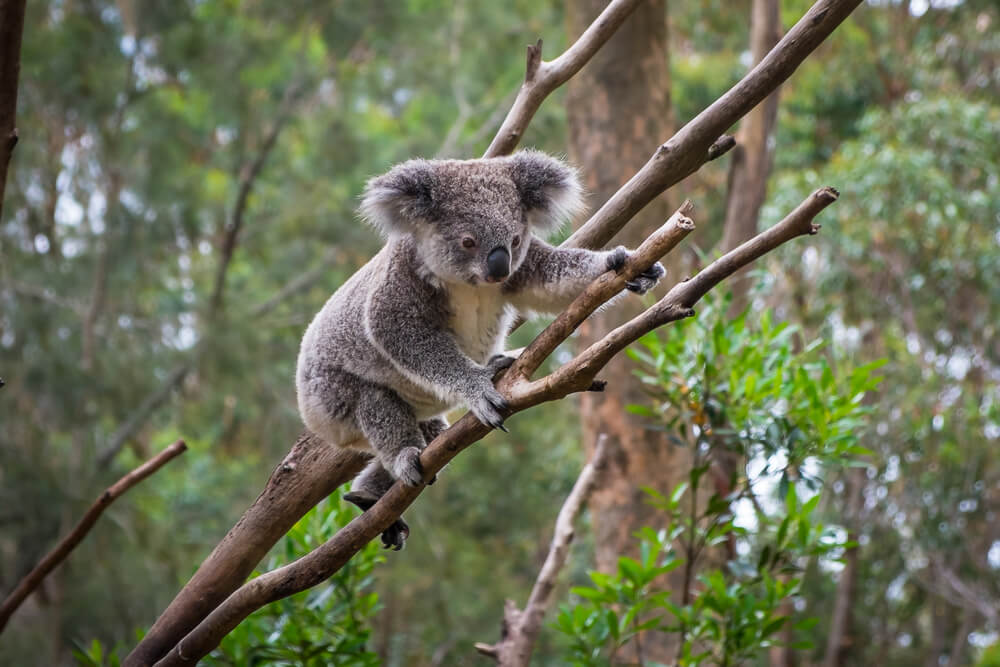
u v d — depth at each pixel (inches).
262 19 608.4
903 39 662.5
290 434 546.9
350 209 603.8
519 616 219.9
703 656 200.8
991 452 536.1
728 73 607.2
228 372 528.7
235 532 191.0
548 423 628.1
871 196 514.0
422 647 633.0
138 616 464.1
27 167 557.9
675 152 165.5
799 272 565.9
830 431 203.2
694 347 217.9
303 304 590.9
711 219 614.2
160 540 498.9
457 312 185.9
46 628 452.1
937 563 582.6
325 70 626.8
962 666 647.8
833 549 206.2
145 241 538.6
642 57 337.1
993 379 570.9
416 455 165.8
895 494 576.4
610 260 161.6
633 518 315.3
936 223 505.0
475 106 690.2
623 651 299.1
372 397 189.5
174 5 558.6
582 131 342.3
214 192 652.7
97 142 569.3
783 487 205.9
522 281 184.2
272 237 602.2
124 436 527.2
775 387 206.8
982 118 538.6
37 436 495.5
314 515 215.6
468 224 177.6
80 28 543.8
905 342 585.9
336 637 213.9
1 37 158.6
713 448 217.0
